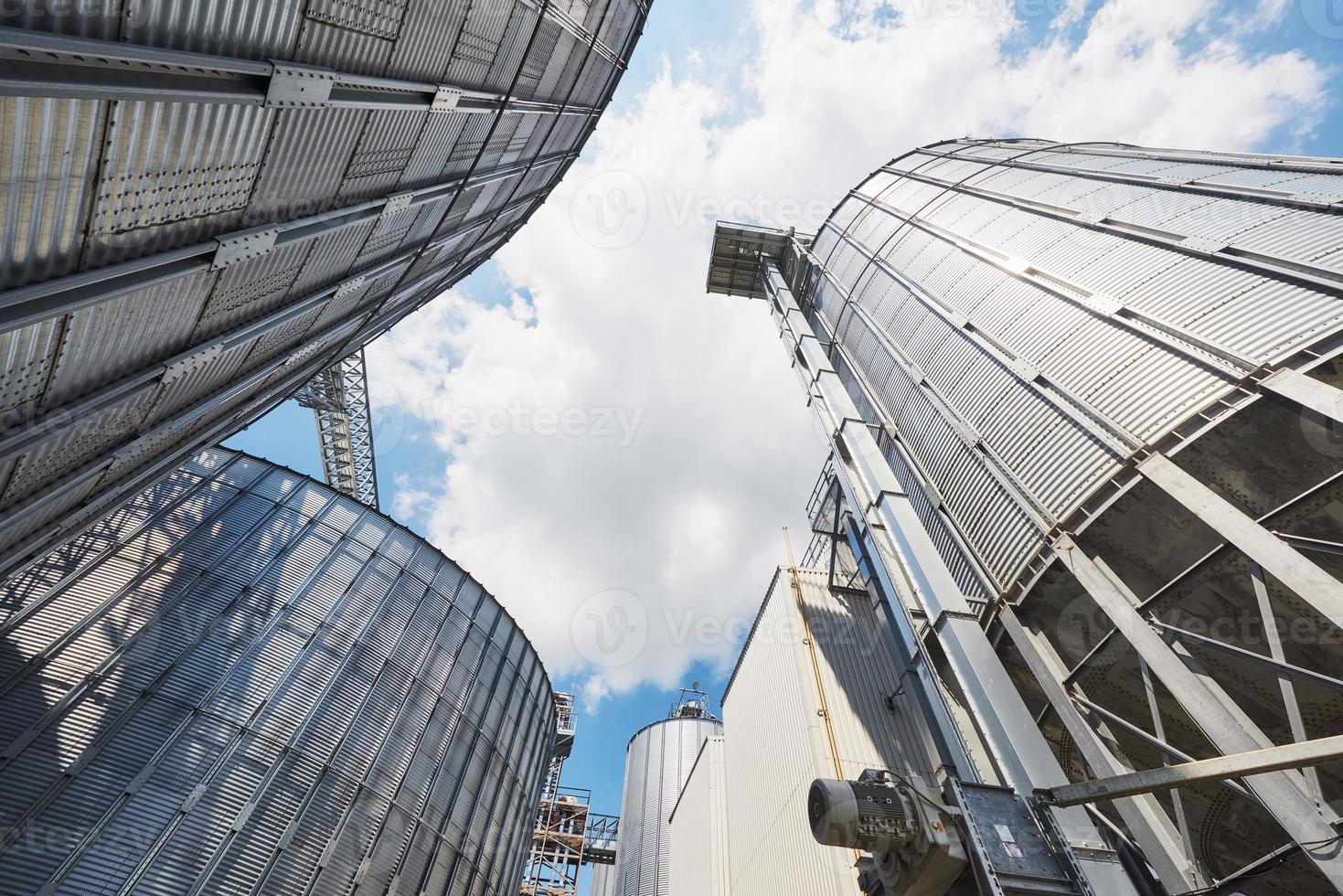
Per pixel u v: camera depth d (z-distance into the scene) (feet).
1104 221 48.91
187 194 24.31
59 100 17.97
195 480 67.67
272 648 58.34
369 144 34.30
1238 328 35.55
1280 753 20.20
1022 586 42.19
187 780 46.47
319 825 50.90
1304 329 32.86
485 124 47.39
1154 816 35.83
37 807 40.65
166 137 21.99
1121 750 37.50
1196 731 34.22
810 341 81.41
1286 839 31.04
